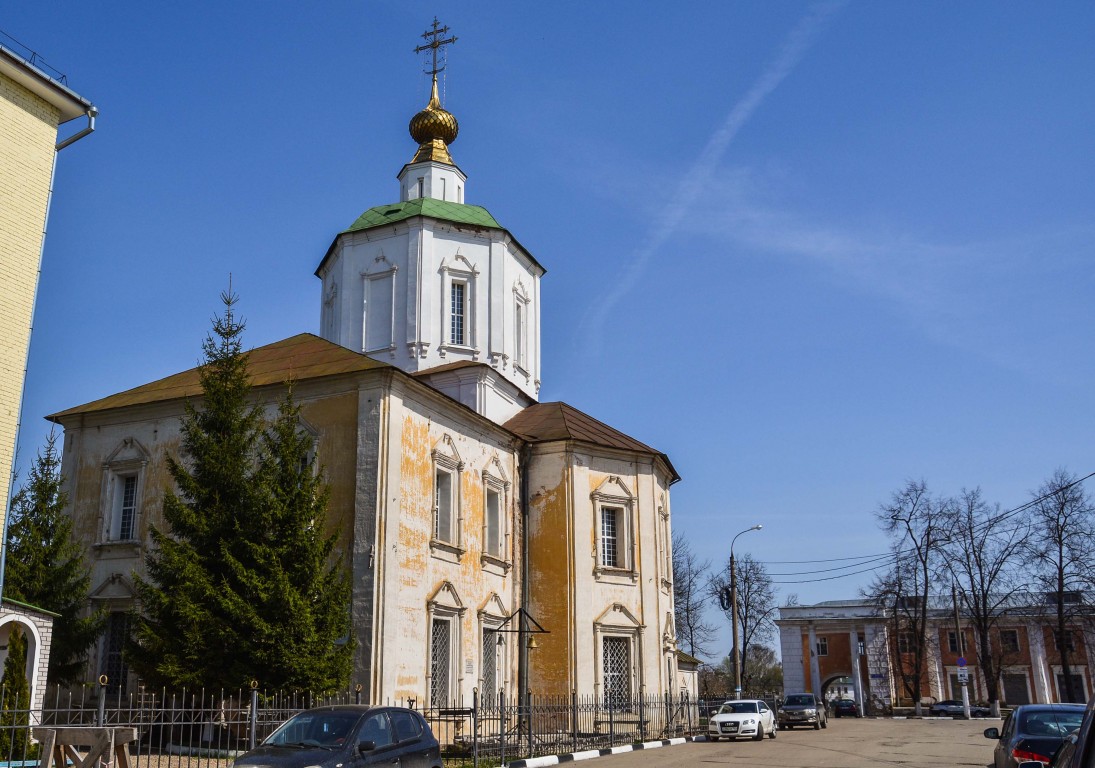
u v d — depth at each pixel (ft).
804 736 111.96
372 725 46.14
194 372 99.30
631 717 103.14
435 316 110.93
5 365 58.34
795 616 244.01
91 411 93.30
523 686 101.19
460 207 118.93
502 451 104.27
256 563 70.85
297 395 85.51
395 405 83.61
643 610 108.78
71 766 46.73
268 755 42.47
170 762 60.03
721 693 318.24
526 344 121.08
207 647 68.59
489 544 101.65
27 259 60.64
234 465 73.92
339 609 72.33
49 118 63.46
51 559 84.53
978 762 71.72
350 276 114.11
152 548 86.84
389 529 80.07
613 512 112.16
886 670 230.89
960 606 218.18
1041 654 228.02
